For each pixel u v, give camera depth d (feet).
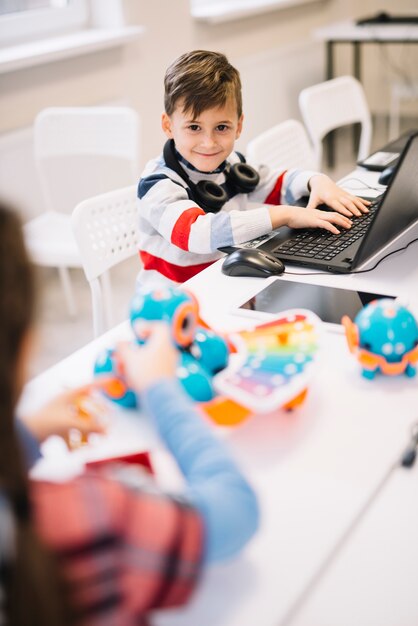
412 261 4.78
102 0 10.81
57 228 8.26
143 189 5.39
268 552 2.56
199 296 4.44
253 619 2.32
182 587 1.93
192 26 11.94
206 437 2.25
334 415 3.28
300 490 2.84
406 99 16.81
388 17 13.98
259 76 13.44
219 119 5.28
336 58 15.84
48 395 3.49
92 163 10.47
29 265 1.83
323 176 5.78
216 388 3.11
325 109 8.66
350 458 3.00
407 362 3.49
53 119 8.28
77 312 9.29
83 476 1.98
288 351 3.34
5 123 9.38
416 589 2.44
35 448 2.79
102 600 1.80
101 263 5.79
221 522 2.05
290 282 4.53
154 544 1.88
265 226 5.04
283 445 3.10
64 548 1.79
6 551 1.67
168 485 2.85
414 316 3.92
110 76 10.71
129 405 3.32
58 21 10.53
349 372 3.61
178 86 5.23
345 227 5.12
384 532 2.66
